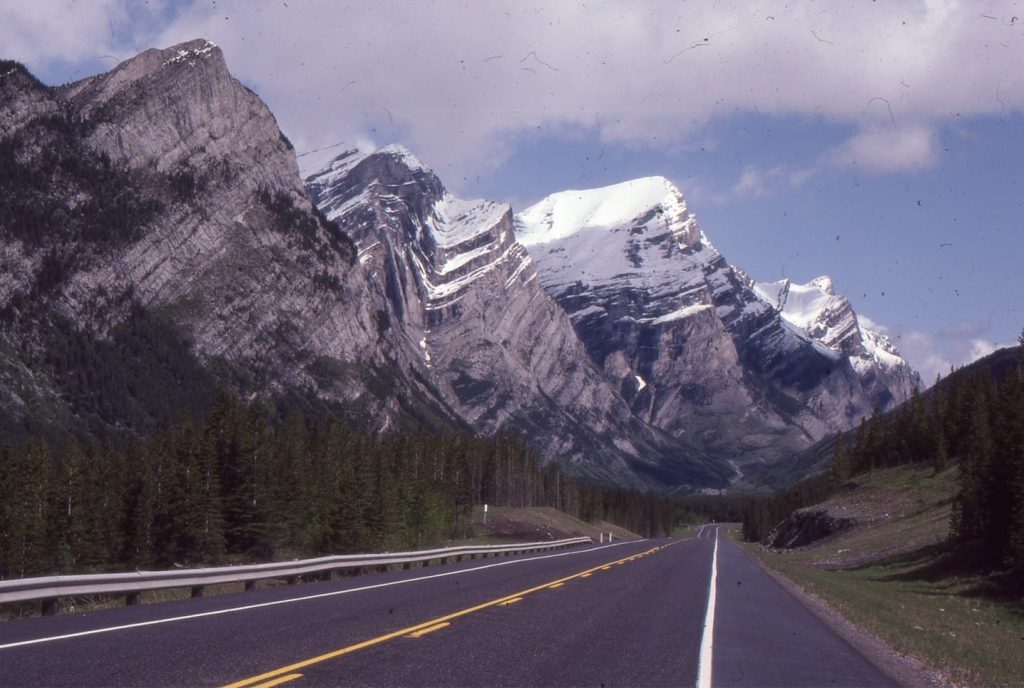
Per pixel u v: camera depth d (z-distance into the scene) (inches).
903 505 3464.6
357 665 514.6
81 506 2516.0
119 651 534.3
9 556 2338.8
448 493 4261.8
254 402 3112.7
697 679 531.5
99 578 795.4
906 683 583.5
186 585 922.1
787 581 1662.2
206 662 505.4
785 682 546.6
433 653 569.9
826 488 6417.3
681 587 1250.6
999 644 921.5
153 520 2566.4
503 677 501.7
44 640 570.9
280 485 2805.1
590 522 7057.1
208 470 2605.8
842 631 883.4
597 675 524.4
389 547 2795.3
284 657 530.0
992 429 2220.7
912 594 1635.1
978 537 2017.7
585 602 952.3
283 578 1304.1
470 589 1070.4
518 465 6200.8
